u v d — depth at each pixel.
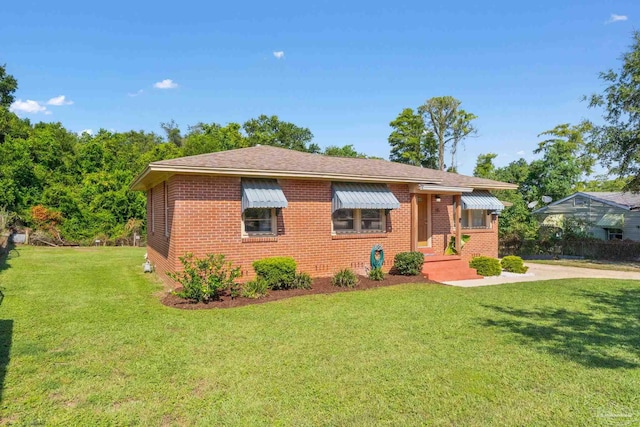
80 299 11.77
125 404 5.38
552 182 41.94
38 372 6.37
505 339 8.38
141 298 12.17
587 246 30.83
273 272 13.54
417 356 7.30
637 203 33.00
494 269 19.23
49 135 41.75
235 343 7.95
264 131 68.06
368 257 17.31
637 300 12.74
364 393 5.76
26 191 33.56
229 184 14.02
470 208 21.19
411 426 4.88
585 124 33.03
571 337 8.57
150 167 12.25
